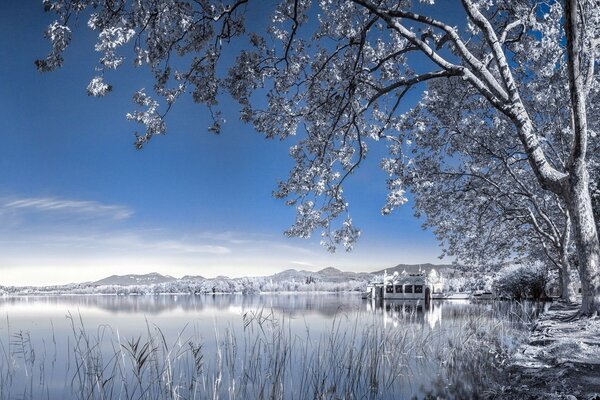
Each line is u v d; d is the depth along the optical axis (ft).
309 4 53.72
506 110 48.21
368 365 35.73
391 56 57.00
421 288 246.68
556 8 49.37
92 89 37.78
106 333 78.23
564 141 75.05
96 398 32.19
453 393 26.99
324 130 61.36
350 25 57.47
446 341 45.24
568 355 26.22
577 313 46.44
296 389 31.89
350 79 56.95
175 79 49.42
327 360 38.81
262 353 43.16
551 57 55.77
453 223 103.30
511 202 95.14
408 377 33.12
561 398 17.44
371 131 63.10
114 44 37.04
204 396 30.83
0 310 164.45
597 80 64.13
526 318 65.10
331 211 59.67
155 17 41.19
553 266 120.57
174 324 92.79
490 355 36.24
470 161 89.25
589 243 45.32
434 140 81.61
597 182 73.97
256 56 53.06
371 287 274.16
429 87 79.71
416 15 48.96
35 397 34.37
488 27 48.70
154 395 31.63
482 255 107.34
